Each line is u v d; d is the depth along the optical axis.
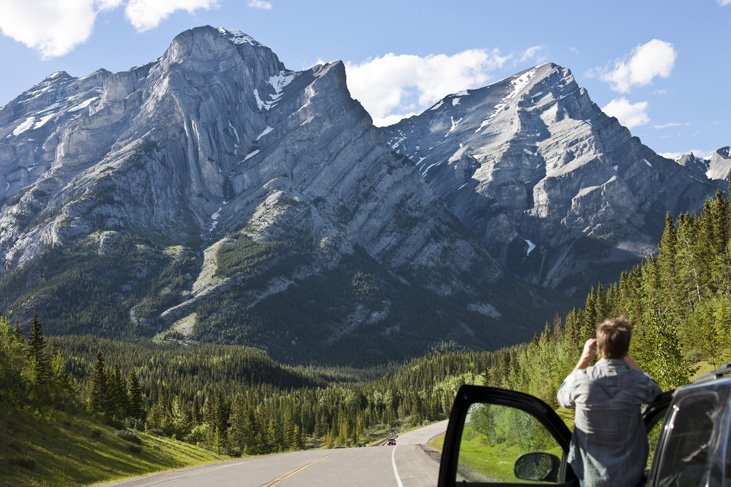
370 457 36.06
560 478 5.97
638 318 118.12
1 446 53.06
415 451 41.09
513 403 5.94
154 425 124.88
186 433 132.38
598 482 5.12
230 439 132.25
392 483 21.30
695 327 86.62
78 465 57.06
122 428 92.38
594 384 5.21
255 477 25.19
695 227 131.38
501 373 193.25
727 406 3.92
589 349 5.56
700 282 118.50
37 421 68.50
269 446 136.38
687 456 4.27
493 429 5.98
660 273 127.62
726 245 117.88
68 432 69.50
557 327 171.62
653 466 4.55
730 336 77.69
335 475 24.69
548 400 97.56
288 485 21.38
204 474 28.61
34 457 53.84
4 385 72.00
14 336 81.94
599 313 118.06
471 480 5.95
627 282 144.00
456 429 5.98
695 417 4.23
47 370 85.19
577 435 5.36
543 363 119.19
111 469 59.97
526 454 5.94
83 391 140.75
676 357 38.12
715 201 123.94
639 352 40.44
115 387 115.31
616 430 5.16
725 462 3.85
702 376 4.42
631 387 5.14
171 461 74.56
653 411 5.46
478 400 5.99
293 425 162.62
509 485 5.92
